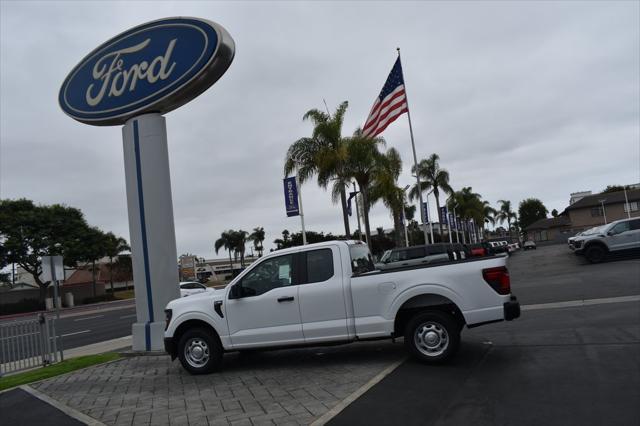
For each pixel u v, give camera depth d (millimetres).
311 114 29219
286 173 29328
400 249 23016
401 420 5555
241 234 97188
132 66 12555
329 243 8406
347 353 9391
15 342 11203
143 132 12461
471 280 7645
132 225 12430
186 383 8289
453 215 64938
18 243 46781
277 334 8328
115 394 7980
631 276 17234
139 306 12258
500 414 5512
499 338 9562
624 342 8273
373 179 30969
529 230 103000
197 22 12055
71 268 54219
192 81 11836
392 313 7883
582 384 6309
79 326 25078
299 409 6262
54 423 6676
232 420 6082
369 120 25266
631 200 77000
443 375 7211
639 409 5324
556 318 11172
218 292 8992
